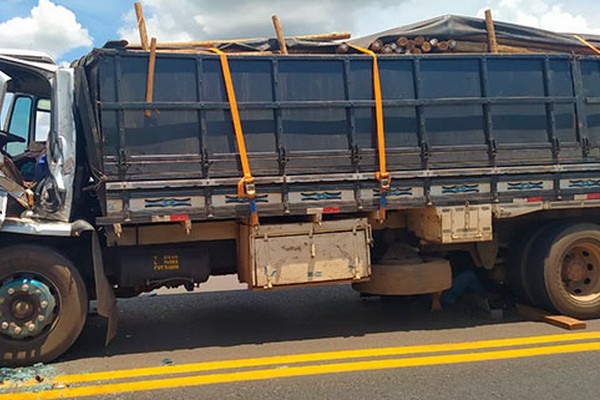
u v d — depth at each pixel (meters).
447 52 6.40
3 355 5.09
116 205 5.30
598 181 6.52
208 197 5.50
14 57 5.66
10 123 6.66
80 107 5.43
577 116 6.50
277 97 5.73
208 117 5.58
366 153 5.90
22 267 5.14
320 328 6.39
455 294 7.37
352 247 5.91
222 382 4.67
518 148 6.27
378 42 6.18
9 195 5.20
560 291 6.37
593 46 6.94
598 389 4.38
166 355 5.49
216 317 7.08
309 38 6.25
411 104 6.01
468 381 4.58
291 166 5.72
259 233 5.67
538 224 6.73
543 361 5.00
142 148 5.39
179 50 5.75
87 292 5.45
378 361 5.11
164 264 5.79
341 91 5.90
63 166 5.36
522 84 6.36
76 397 4.41
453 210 6.06
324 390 4.45
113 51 5.35
